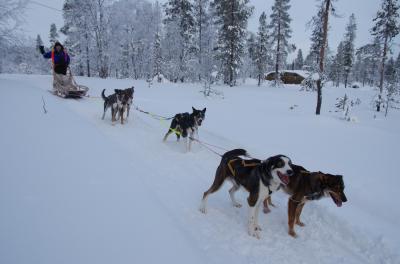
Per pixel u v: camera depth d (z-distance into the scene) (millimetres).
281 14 34062
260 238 4133
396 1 22984
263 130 10641
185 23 30688
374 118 18156
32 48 17203
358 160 7629
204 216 4520
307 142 9289
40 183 3953
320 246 4090
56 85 12531
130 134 8641
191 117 7551
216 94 20422
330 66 48094
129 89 9969
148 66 38969
